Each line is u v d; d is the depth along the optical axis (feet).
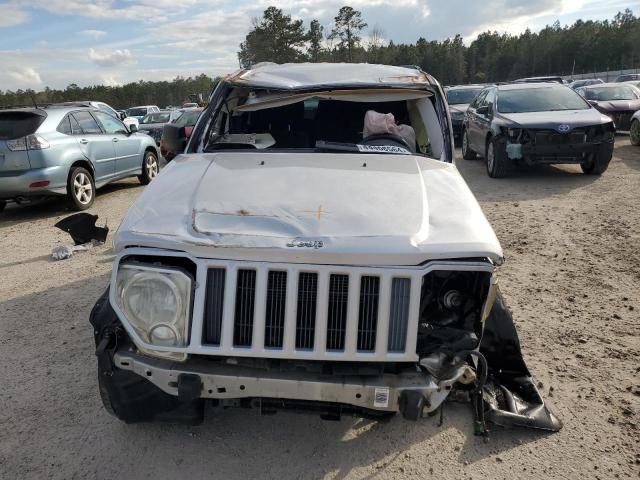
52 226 25.75
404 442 9.63
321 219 8.23
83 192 29.12
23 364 12.37
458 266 7.73
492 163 33.17
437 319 8.12
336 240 7.75
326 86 12.30
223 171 10.03
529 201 26.99
